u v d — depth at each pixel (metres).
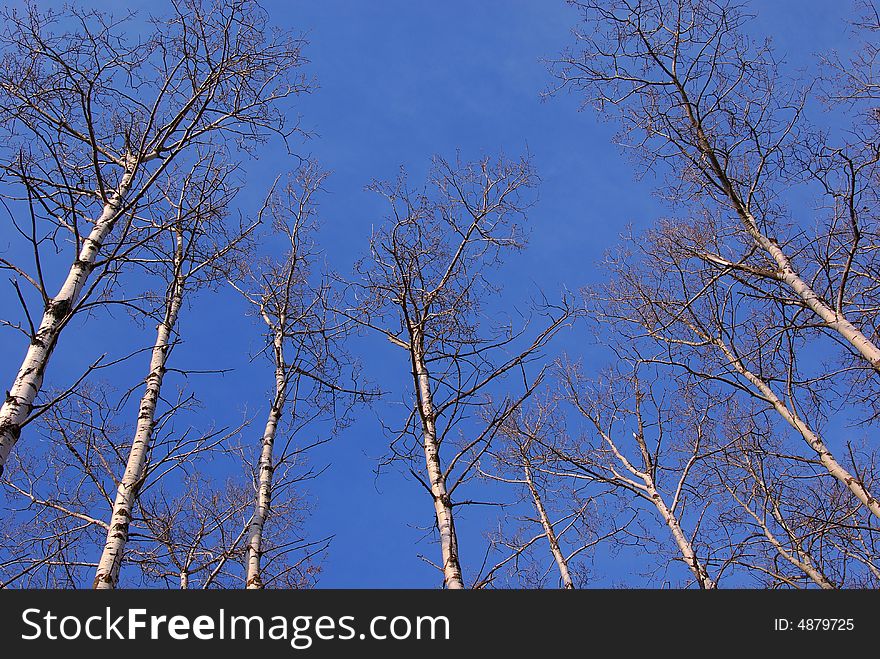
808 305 8.79
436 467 7.34
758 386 9.78
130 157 8.29
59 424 7.84
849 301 9.26
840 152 7.89
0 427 5.35
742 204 9.66
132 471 7.21
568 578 10.72
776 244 9.52
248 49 8.57
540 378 7.58
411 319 8.48
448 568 6.62
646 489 10.96
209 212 8.09
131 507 7.02
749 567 9.55
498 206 9.25
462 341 8.27
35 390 5.77
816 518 9.25
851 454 8.62
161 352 8.44
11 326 6.19
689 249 10.50
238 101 8.71
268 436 9.80
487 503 7.23
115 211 7.48
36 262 6.12
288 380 10.30
